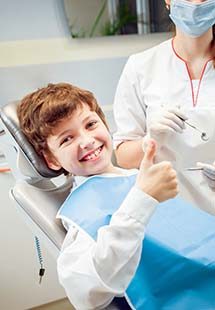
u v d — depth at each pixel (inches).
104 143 37.0
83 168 35.8
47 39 64.6
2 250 68.0
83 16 65.6
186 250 31.9
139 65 47.5
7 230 67.5
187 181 43.4
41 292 72.6
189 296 30.6
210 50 43.9
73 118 35.2
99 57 69.2
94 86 70.4
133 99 48.5
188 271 31.2
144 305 30.2
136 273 30.4
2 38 61.5
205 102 43.6
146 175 26.2
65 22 64.9
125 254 25.5
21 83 64.3
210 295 30.8
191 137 42.1
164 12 70.7
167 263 31.3
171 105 42.4
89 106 37.4
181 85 45.1
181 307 30.2
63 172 40.3
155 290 30.6
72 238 30.7
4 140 41.9
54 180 45.0
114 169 39.2
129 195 26.5
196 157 43.2
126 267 26.2
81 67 68.4
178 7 42.0
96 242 27.3
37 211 37.2
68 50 66.6
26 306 72.1
